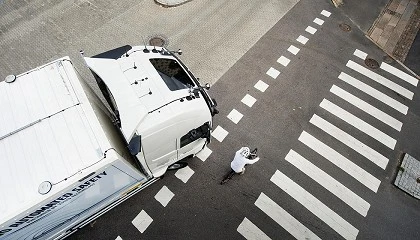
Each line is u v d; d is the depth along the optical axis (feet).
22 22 42.29
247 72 39.29
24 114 20.86
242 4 46.91
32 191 18.17
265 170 32.01
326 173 32.30
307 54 41.96
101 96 33.53
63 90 22.17
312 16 46.50
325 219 29.58
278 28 44.47
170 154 27.04
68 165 19.06
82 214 23.31
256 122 35.19
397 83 40.24
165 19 43.96
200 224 28.60
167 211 29.04
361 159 33.53
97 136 20.12
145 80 24.81
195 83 28.12
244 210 29.58
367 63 41.86
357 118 36.58
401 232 29.30
